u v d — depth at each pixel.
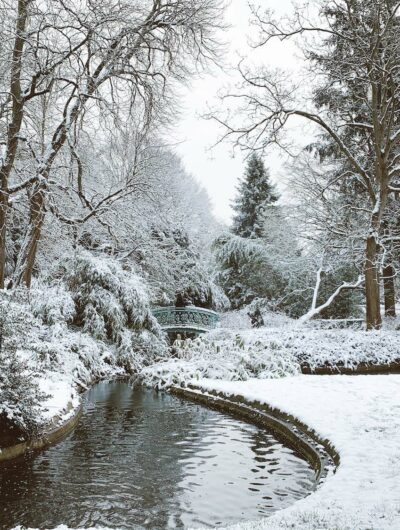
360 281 24.08
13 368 7.58
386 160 20.03
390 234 23.72
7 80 14.62
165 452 7.82
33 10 13.83
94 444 8.31
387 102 21.05
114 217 18.75
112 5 14.68
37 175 14.35
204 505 5.64
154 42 16.28
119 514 5.41
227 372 14.12
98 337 18.14
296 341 16.98
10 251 20.61
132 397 13.34
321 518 4.16
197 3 16.02
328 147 24.23
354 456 6.15
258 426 9.59
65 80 14.58
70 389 11.36
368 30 19.91
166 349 19.80
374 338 17.41
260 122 19.78
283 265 30.48
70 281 18.81
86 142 18.50
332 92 21.83
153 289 24.34
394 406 8.82
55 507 5.60
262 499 5.81
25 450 7.48
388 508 4.37
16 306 8.05
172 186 25.83
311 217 24.75
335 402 9.48
